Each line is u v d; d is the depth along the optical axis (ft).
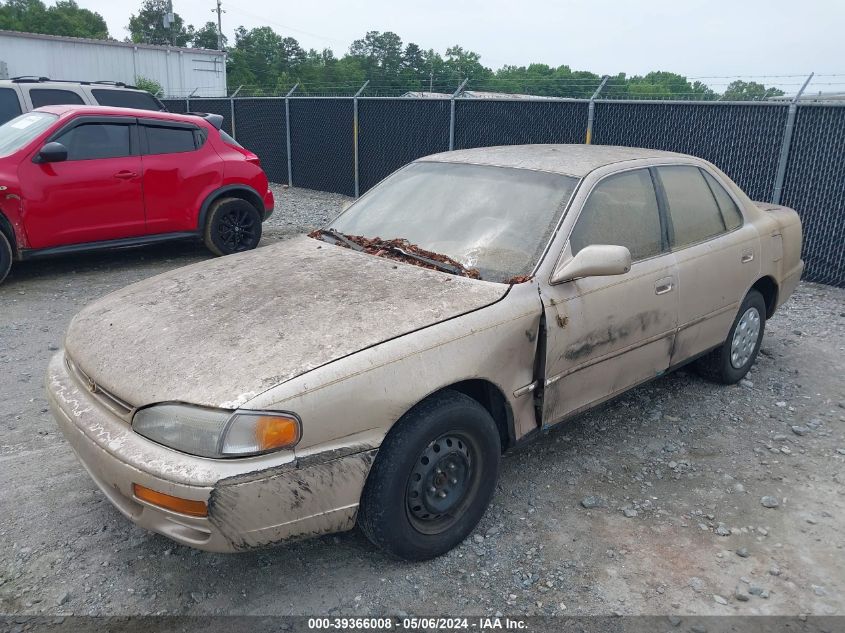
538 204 11.75
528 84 38.42
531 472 12.30
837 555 10.18
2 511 10.81
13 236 23.03
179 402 8.11
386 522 8.95
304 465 8.09
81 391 9.55
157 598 9.05
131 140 25.40
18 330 19.15
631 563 9.90
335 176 48.21
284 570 9.62
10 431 13.34
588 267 10.41
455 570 9.68
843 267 25.84
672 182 13.70
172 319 9.77
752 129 27.37
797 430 13.92
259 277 11.00
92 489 11.48
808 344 19.38
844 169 25.12
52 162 23.32
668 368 13.44
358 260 11.51
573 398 11.38
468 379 9.62
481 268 10.91
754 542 10.44
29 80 38.83
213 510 7.72
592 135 32.83
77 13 312.91
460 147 39.22
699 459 12.89
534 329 10.35
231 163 27.99
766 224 15.80
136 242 25.90
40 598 9.00
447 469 9.62
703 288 13.58
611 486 11.89
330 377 8.29
